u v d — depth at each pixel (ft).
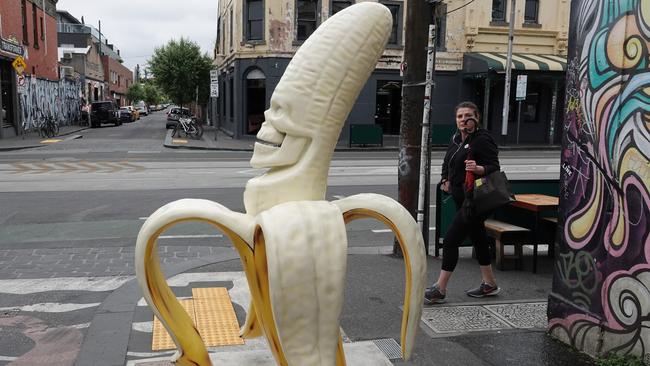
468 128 16.78
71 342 14.39
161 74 123.85
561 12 89.86
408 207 22.67
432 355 13.42
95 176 45.29
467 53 87.92
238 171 49.57
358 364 11.71
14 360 13.30
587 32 13.23
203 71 124.98
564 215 14.08
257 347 13.73
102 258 22.26
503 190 16.05
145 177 45.09
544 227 22.13
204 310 16.20
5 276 19.81
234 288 18.29
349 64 8.70
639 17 11.70
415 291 8.75
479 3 87.15
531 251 24.06
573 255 13.79
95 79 189.88
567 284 14.03
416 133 22.20
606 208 12.69
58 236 25.70
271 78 85.56
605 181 12.69
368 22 8.79
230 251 23.38
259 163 9.04
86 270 20.65
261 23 85.61
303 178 8.78
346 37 8.70
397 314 16.06
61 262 21.63
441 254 23.18
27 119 96.27
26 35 96.37
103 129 121.39
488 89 82.48
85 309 16.78
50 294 18.04
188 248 23.94
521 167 55.11
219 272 20.03
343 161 60.70
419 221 22.59
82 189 38.50
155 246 9.00
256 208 8.95
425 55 21.47
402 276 19.67
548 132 92.48
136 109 205.57
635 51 11.80
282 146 8.81
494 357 13.32
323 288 8.02
